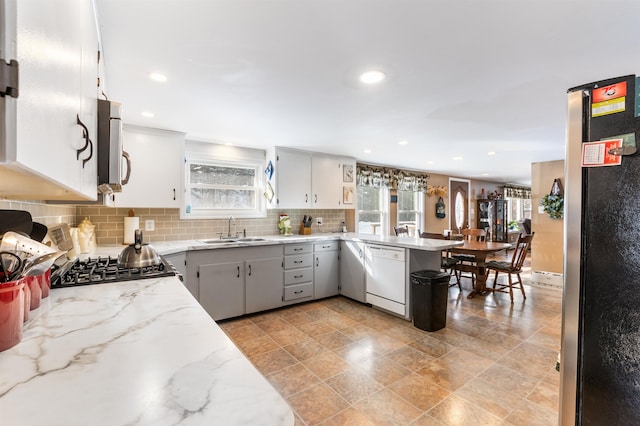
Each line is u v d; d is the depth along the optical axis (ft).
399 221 21.42
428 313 9.84
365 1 4.22
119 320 3.22
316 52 5.57
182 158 10.91
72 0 2.26
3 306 2.49
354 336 9.53
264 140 12.27
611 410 3.00
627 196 2.90
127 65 5.99
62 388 1.96
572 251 3.26
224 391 1.93
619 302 2.96
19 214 3.69
